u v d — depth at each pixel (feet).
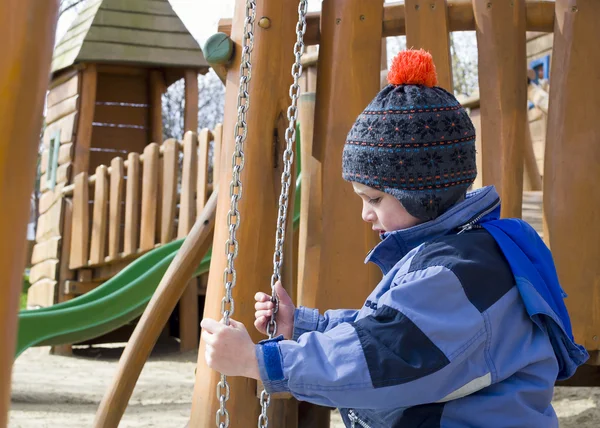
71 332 19.29
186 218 24.40
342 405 5.46
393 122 6.03
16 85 2.59
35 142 2.70
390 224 6.27
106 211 27.76
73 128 30.14
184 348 26.99
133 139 33.17
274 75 8.87
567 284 9.94
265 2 8.93
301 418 9.92
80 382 20.40
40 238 30.76
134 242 25.76
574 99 10.15
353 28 9.71
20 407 16.01
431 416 5.65
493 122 10.04
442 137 6.04
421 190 6.02
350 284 9.45
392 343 5.36
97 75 32.58
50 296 28.58
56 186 30.14
